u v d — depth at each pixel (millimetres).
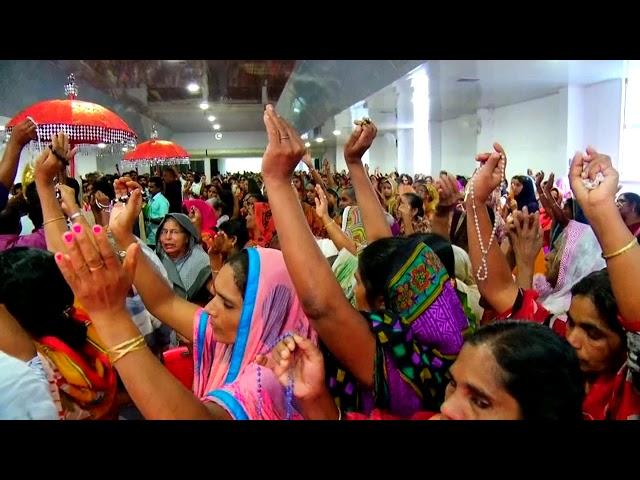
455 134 14320
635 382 1065
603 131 9000
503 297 1553
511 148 11828
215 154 26734
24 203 3043
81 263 835
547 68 7512
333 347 1079
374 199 1767
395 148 20625
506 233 2014
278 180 1087
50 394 1143
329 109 11367
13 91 7938
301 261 1046
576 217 3023
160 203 5805
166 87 11695
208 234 3604
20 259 1294
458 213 3186
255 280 1297
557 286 1830
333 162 27375
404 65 6363
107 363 1360
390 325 1122
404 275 1232
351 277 2068
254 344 1297
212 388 1450
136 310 2121
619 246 1046
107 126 3385
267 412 995
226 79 10859
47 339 1288
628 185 8617
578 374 853
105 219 3709
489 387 832
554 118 10102
